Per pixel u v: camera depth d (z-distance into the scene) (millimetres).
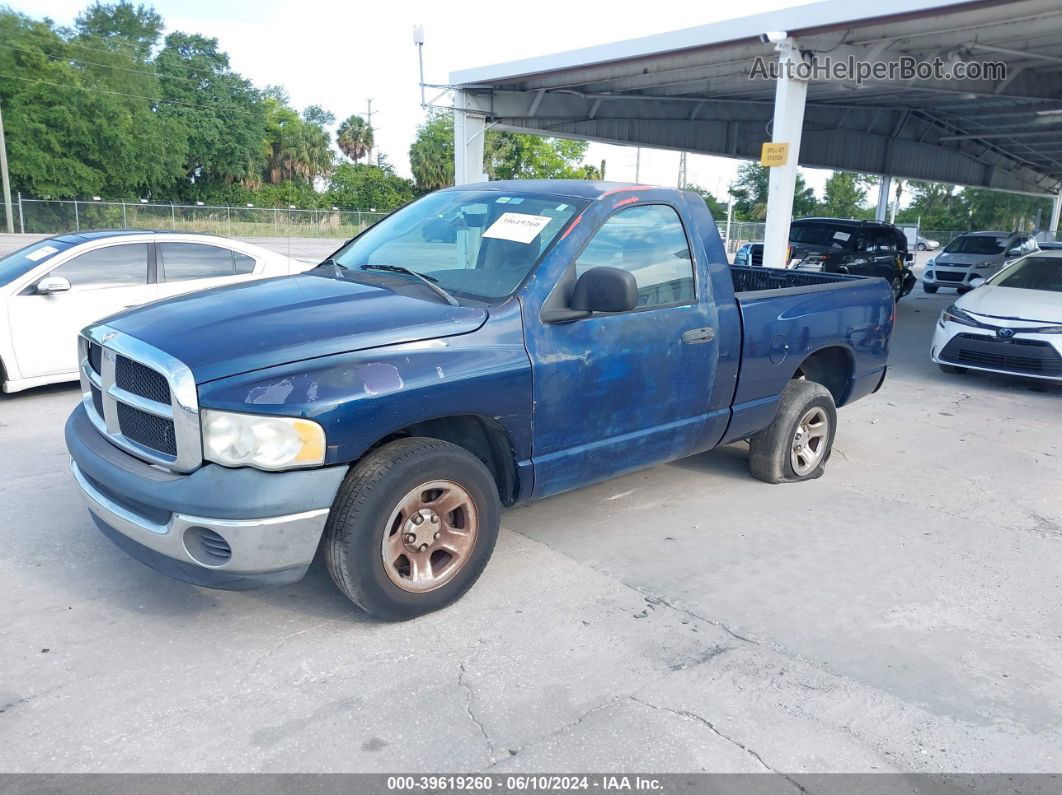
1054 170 35719
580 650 3445
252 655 3328
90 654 3303
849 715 3068
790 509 5246
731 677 3289
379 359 3264
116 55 48969
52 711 2924
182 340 3229
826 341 5480
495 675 3238
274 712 2959
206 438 3047
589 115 19031
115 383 3430
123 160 45188
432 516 3551
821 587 4133
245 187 58781
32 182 42625
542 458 3904
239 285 4090
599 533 4738
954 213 70375
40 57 42562
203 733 2828
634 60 13383
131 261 7812
